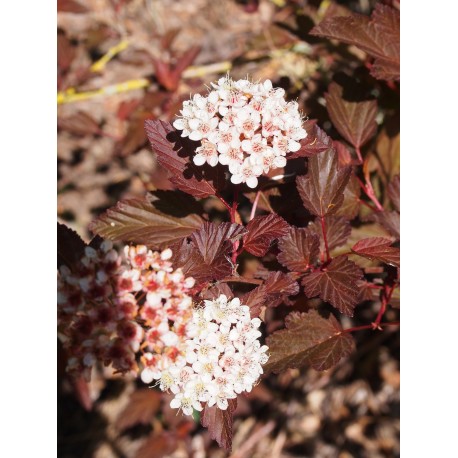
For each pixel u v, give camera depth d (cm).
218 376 30
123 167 61
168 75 50
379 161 43
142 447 46
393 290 37
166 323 30
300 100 44
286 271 35
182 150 33
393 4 42
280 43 51
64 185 60
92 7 68
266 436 53
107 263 30
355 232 40
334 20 38
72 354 30
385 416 53
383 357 54
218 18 68
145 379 30
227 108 31
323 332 34
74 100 59
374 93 45
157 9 69
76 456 52
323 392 54
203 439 52
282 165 31
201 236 32
